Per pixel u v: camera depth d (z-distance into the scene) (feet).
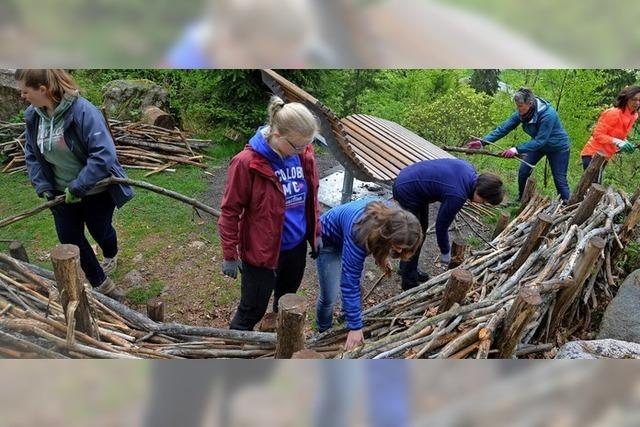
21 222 15.12
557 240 10.91
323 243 9.32
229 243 8.27
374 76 30.73
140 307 12.26
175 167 19.27
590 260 9.52
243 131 20.94
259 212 8.20
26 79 8.39
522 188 17.44
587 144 16.11
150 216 15.93
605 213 12.09
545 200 14.38
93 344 7.22
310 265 14.28
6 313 7.59
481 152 16.53
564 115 21.17
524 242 10.77
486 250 11.78
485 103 25.90
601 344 8.44
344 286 7.98
